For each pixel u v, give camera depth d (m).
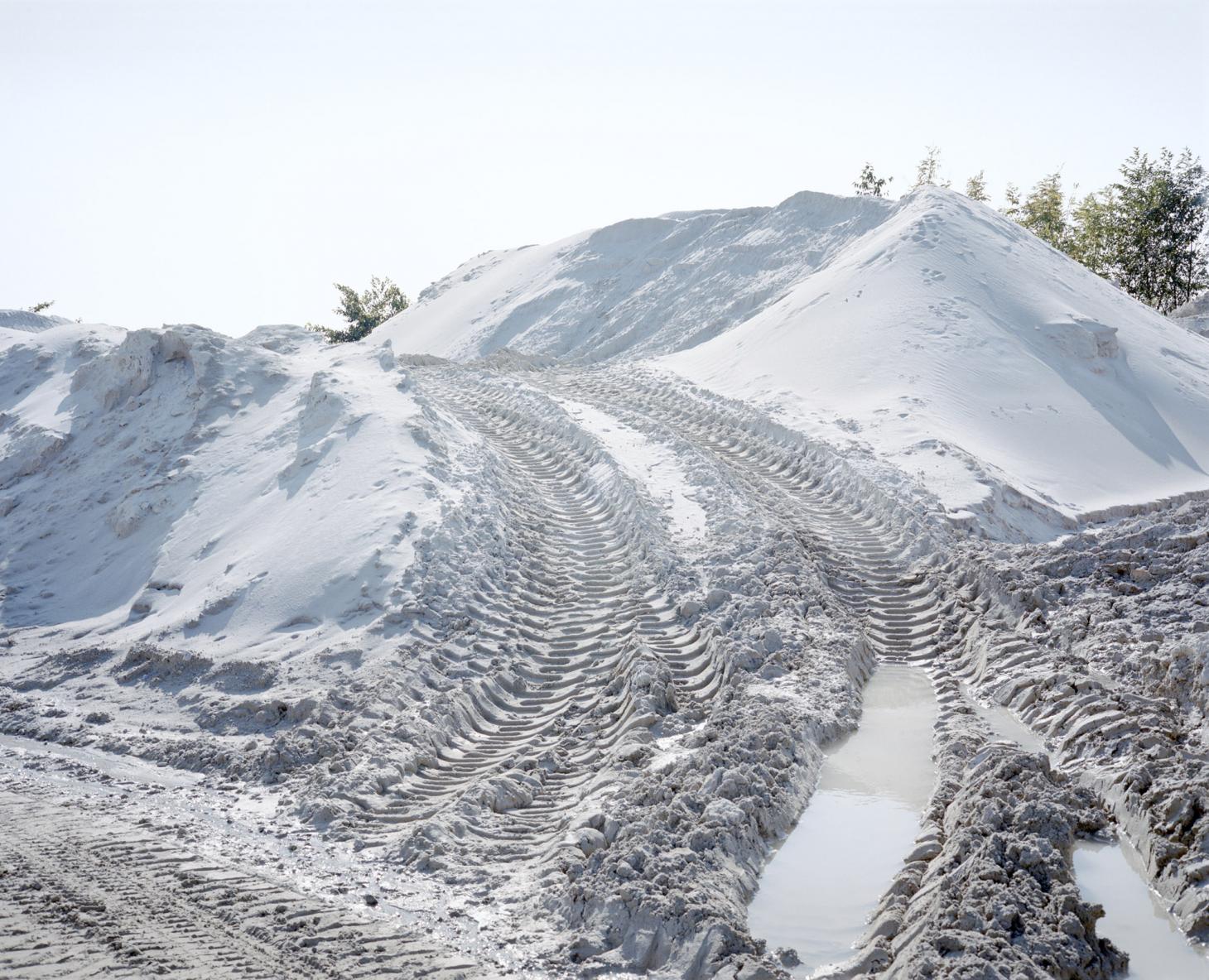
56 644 19.66
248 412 26.03
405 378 26.98
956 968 7.13
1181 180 66.00
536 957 8.37
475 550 19.92
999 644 15.64
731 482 24.34
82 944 8.36
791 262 53.91
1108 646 14.51
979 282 37.09
